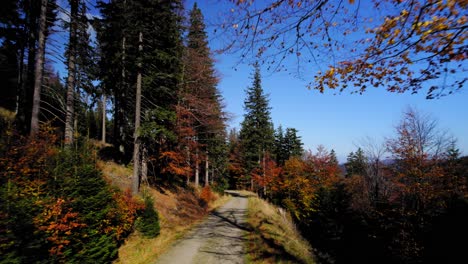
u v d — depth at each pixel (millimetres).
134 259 9031
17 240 5250
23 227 5445
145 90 16406
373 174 17406
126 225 10188
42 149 7934
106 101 28562
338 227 20266
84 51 12602
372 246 15617
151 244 10711
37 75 9953
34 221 5902
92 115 41531
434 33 3059
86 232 7688
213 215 19234
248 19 3832
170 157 18750
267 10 3684
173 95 18891
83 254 7363
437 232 10898
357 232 17891
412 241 12477
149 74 15961
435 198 12906
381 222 14852
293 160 31047
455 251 9812
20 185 6887
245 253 9992
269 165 35062
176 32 17984
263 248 10742
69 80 11664
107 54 16922
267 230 14367
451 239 10055
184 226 14727
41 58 10078
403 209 13562
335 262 13227
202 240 11828
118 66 17250
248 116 37781
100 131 43094
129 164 18250
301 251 12430
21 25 16078
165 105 18156
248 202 28656
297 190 29250
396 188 15266
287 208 29328
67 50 11859
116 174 15773
